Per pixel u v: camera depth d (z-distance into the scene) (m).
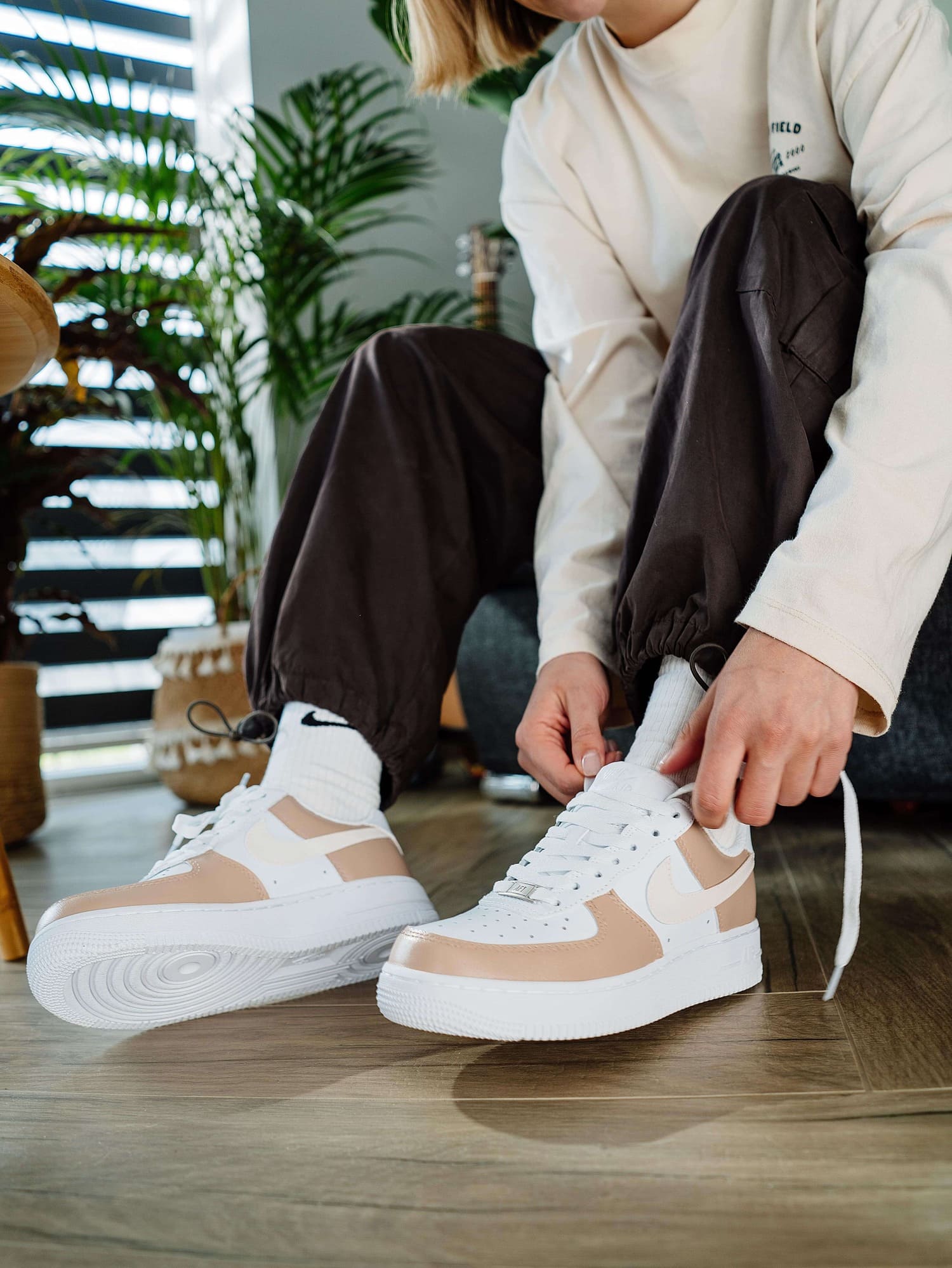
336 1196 0.49
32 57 2.55
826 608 0.62
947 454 0.67
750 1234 0.44
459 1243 0.44
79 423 2.54
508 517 1.00
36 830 1.77
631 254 1.08
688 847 0.70
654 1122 0.55
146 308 1.82
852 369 0.73
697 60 0.99
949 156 0.77
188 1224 0.47
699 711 0.69
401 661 0.85
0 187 2.25
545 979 0.63
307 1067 0.67
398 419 0.91
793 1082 0.59
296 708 0.85
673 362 0.79
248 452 2.31
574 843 0.70
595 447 0.99
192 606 2.74
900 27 0.85
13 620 1.86
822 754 0.63
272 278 2.31
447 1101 0.60
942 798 1.31
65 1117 0.61
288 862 0.79
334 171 2.61
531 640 1.65
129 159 2.38
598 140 1.09
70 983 0.69
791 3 0.93
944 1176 0.47
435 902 1.09
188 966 0.73
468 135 3.03
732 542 0.71
